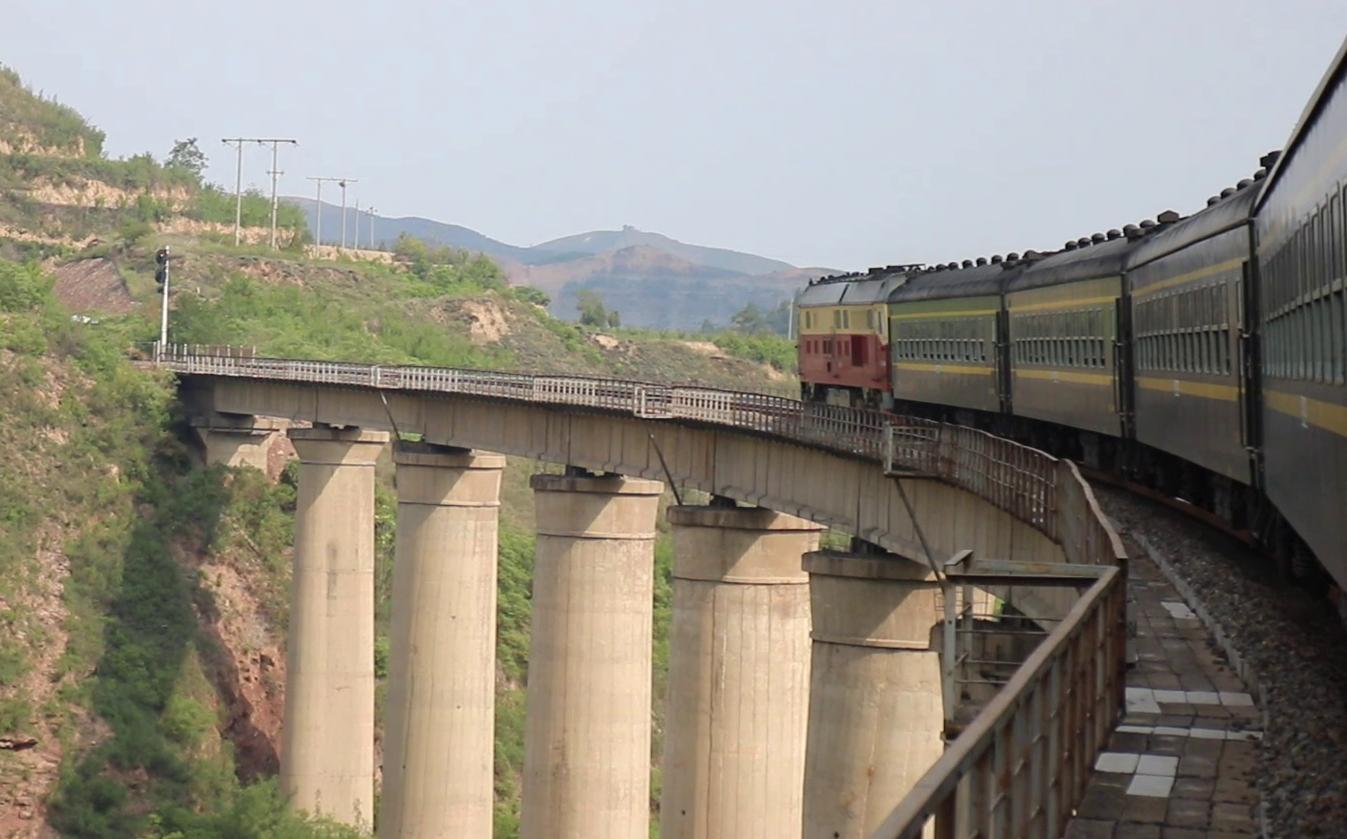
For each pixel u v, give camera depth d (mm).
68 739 154500
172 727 163250
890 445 89750
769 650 117438
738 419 115562
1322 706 34250
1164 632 45000
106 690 161750
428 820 152750
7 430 184500
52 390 193375
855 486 101938
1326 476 42312
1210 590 49812
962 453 85125
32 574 170500
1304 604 50719
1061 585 38469
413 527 154750
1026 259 114312
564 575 132875
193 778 158250
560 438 140250
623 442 131750
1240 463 61594
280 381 181750
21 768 150125
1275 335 54156
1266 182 56875
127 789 154000
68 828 147875
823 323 161375
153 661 169250
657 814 187625
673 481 125688
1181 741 32531
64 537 178250
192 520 190750
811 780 99562
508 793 180250
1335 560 40719
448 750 153125
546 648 133375
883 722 97125
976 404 117562
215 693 173875
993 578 38656
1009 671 43562
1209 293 67500
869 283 149125
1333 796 27797
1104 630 32719
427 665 153250
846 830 97875
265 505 198375
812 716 99812
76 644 165625
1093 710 30969
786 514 115125
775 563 117500
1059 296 98688
